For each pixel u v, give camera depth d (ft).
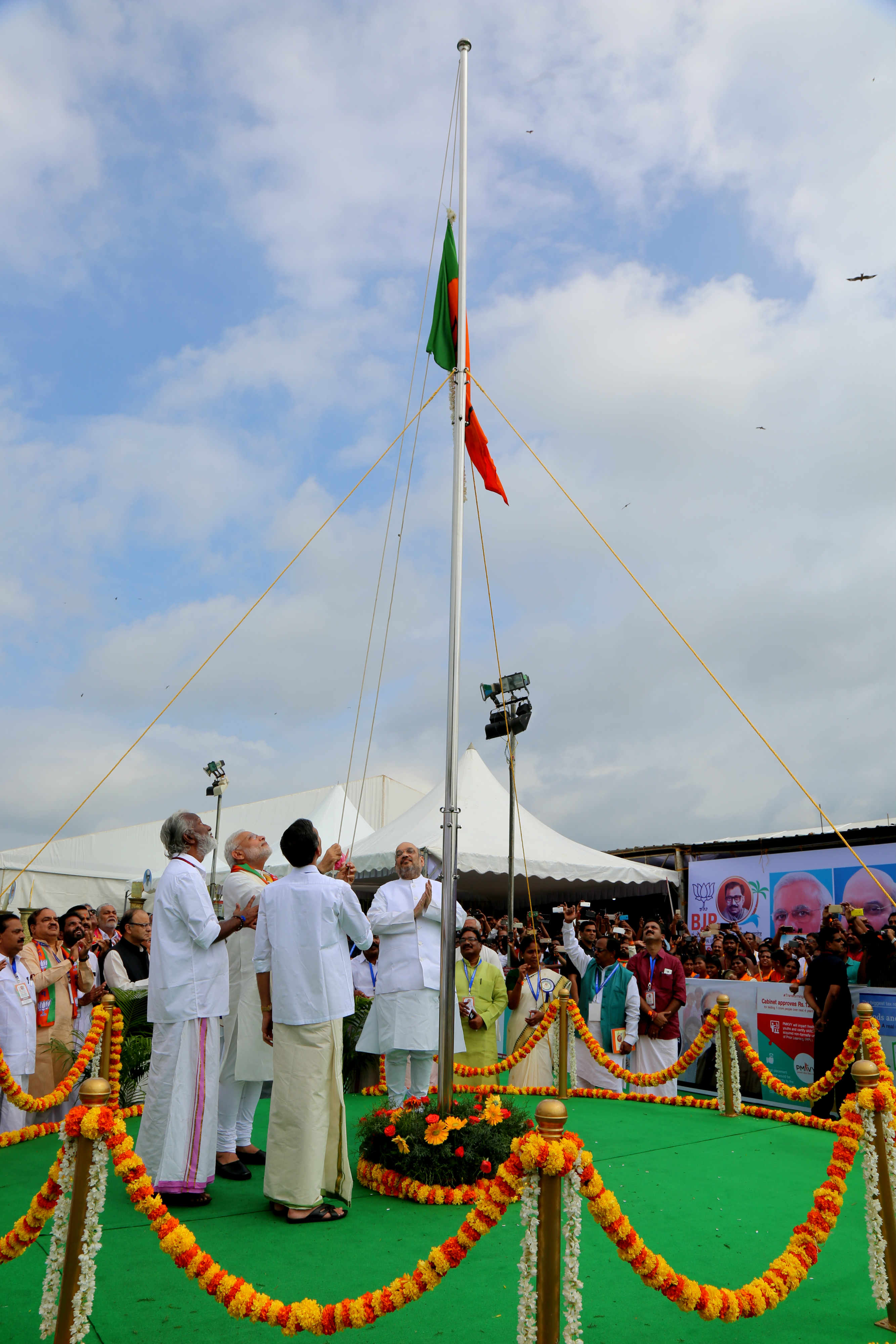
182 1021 17.10
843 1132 13.06
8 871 84.53
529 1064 31.68
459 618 20.80
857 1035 24.21
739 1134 25.22
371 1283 13.50
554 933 72.84
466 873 54.24
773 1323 12.88
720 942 45.85
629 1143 23.80
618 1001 31.17
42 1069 24.45
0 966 23.48
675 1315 13.00
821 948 28.99
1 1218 16.15
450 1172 17.71
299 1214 16.10
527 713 46.03
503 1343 11.78
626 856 64.13
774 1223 17.34
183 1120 16.92
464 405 21.71
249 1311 10.64
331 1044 16.96
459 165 22.76
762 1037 31.27
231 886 20.75
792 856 53.42
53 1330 10.34
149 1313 12.37
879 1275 12.94
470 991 29.86
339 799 71.00
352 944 31.81
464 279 22.22
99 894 87.15
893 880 48.88
